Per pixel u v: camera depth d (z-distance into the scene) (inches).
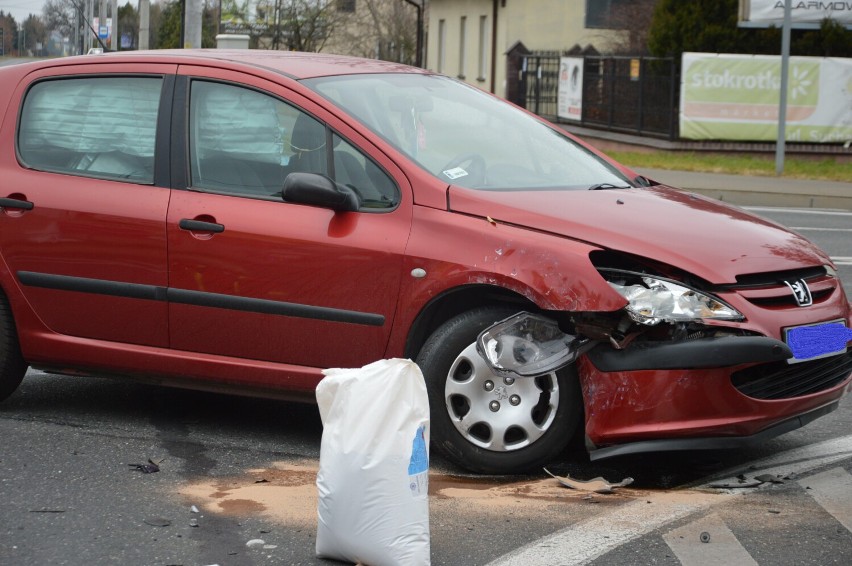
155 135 219.8
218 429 222.7
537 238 187.6
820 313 191.0
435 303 194.1
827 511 175.9
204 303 210.2
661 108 939.3
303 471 197.3
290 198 200.4
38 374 267.6
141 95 223.8
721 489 187.5
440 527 169.5
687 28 922.7
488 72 1633.9
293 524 171.3
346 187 203.5
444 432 191.6
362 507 151.4
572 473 196.7
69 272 220.8
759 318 182.9
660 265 184.1
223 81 217.9
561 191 205.2
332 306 200.7
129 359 218.4
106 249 217.2
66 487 187.6
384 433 151.3
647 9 1390.3
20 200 225.0
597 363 184.4
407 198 198.7
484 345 187.6
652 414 181.5
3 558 158.4
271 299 205.0
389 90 222.2
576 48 1363.2
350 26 2145.7
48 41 2610.7
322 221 202.5
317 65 225.0
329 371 157.1
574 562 156.6
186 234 210.7
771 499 181.6
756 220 209.9
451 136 215.6
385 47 2145.7
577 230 187.8
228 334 210.1
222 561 157.6
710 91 884.6
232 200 210.2
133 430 221.3
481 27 1665.8
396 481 150.6
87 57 232.5
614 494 184.7
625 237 186.7
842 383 197.8
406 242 195.3
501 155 216.1
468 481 191.5
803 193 700.0
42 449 208.4
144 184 217.9
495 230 190.4
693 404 180.5
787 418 188.2
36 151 229.3
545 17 1472.7
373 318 198.1
